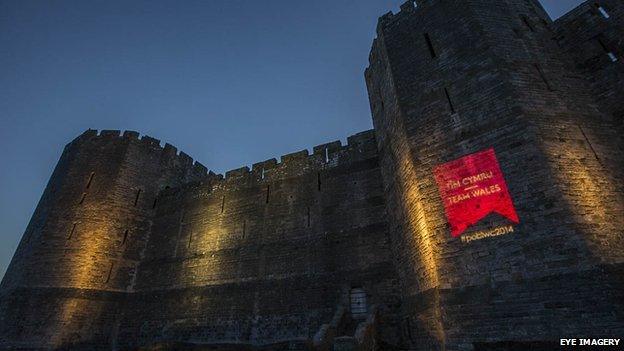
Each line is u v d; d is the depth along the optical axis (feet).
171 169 81.76
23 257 62.44
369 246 49.39
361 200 53.88
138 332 58.13
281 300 50.93
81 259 60.70
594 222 27.22
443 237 32.91
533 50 39.04
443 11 44.50
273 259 55.42
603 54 38.09
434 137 37.73
